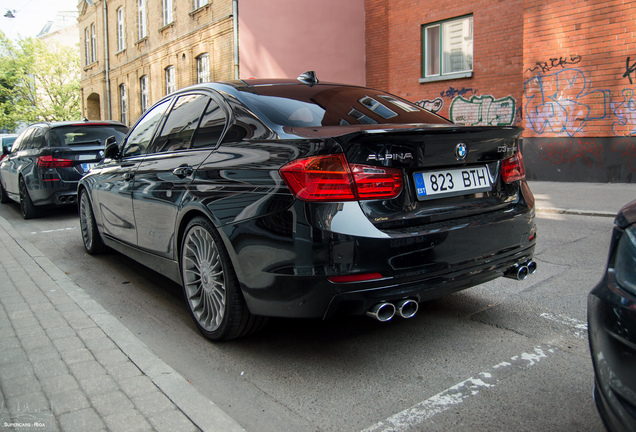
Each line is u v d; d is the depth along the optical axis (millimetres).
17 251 5863
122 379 2703
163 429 2248
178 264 3615
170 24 20547
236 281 3016
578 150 10344
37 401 2488
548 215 7465
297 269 2580
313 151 2594
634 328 1605
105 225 5027
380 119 3395
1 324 3520
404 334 3359
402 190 2686
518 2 11453
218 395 2662
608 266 1872
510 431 2260
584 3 9898
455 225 2805
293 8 15383
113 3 27000
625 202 7906
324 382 2762
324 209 2537
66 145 8352
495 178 3139
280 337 3385
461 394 2584
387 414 2426
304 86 3723
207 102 3682
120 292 4461
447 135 2777
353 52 15211
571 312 3639
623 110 9695
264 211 2717
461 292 4172
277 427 2354
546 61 10570
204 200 3133
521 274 3229
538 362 2898
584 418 2338
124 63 26109
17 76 46438
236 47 15891
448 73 13188
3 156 11141
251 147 3008
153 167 3920
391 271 2576
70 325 3479
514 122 11805
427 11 13328
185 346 3285
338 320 3635
